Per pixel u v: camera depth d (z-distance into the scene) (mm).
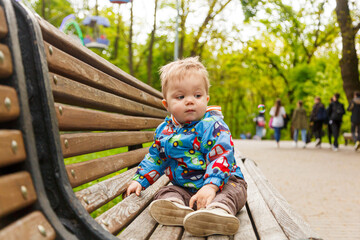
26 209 1270
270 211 2217
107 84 2400
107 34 23594
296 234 1685
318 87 29734
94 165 2035
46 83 1377
